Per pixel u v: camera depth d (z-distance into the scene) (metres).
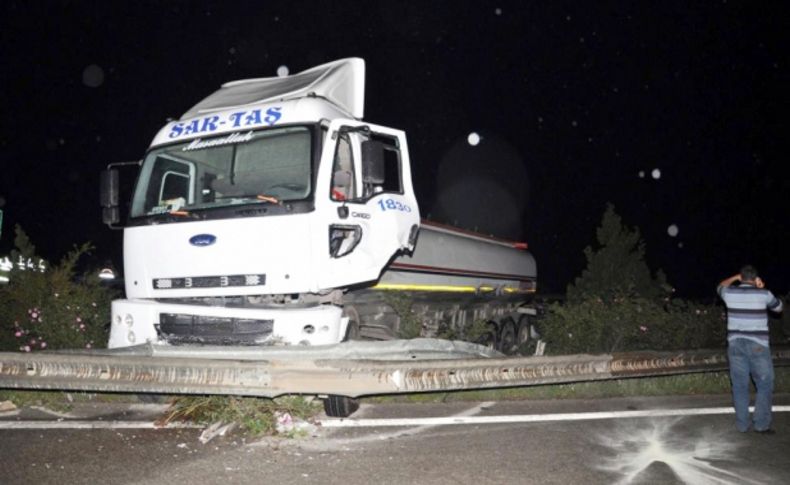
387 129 8.75
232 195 8.08
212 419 7.26
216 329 7.88
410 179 9.12
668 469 6.63
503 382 7.87
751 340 8.05
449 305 12.33
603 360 8.77
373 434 7.39
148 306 8.10
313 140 7.85
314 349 7.10
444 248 11.58
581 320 12.62
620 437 7.66
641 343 12.55
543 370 8.27
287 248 7.59
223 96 9.50
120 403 8.32
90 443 6.67
